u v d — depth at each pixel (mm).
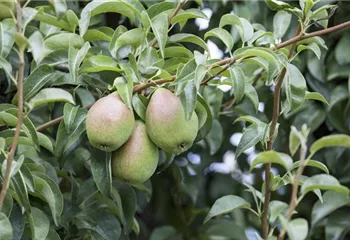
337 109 3195
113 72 2311
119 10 2418
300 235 1709
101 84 2295
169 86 2137
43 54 2127
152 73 2260
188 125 2086
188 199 3848
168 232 3631
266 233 2127
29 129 2178
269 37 2410
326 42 3203
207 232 3809
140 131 2121
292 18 3215
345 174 3178
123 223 2570
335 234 2953
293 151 1819
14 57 2605
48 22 2434
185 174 3648
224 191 3824
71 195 2582
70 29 2449
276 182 2197
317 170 3307
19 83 1947
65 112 2229
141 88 2174
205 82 2193
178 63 2395
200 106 2205
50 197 2182
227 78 2279
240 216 3717
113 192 2520
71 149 2305
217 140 3162
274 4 2391
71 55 2166
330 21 3199
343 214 2977
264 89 3330
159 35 2238
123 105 2076
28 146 2438
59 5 2268
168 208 3820
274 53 2094
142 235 3773
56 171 2713
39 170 2314
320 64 3188
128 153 2109
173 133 2070
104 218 2580
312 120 3211
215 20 3441
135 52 2334
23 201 2080
